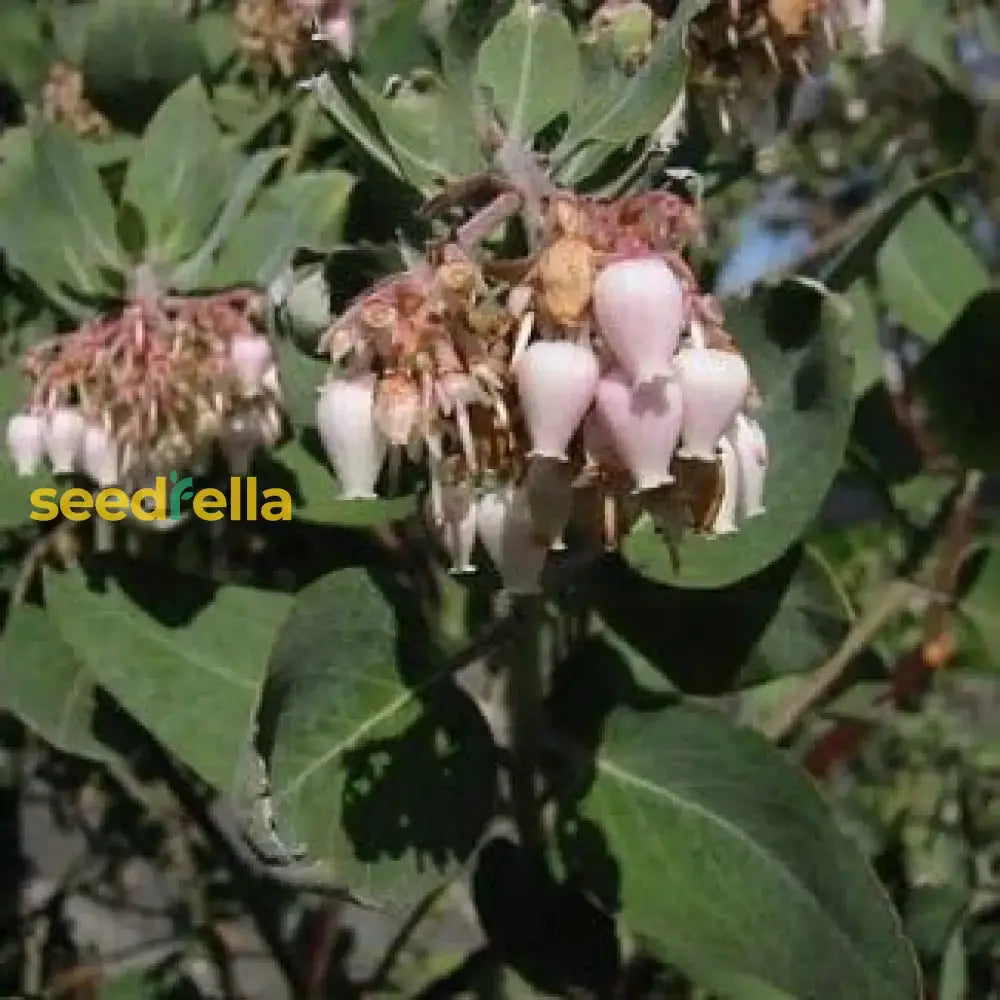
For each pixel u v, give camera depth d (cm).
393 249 19
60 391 21
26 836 44
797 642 21
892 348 30
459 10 19
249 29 26
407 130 19
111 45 27
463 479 16
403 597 20
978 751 41
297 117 27
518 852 23
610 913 21
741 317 20
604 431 16
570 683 22
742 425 16
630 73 20
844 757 32
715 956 20
